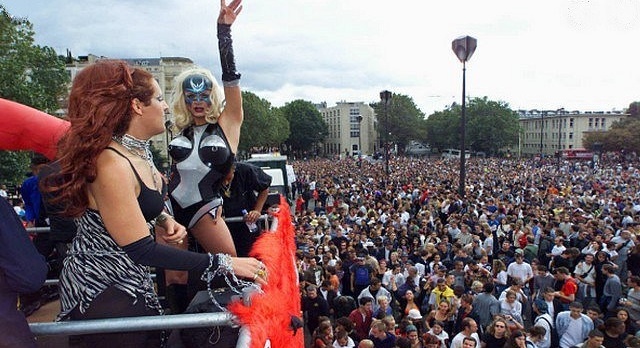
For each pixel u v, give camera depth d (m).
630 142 85.56
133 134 1.76
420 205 22.88
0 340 1.42
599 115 118.56
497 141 101.50
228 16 2.74
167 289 2.81
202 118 2.74
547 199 22.72
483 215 16.83
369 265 10.73
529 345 7.34
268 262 2.18
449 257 12.20
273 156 22.42
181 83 2.70
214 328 1.87
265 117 76.31
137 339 1.81
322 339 7.40
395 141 111.94
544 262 12.85
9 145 2.03
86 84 1.66
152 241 1.65
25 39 21.34
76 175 1.57
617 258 11.33
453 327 8.69
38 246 3.84
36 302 3.59
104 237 1.70
